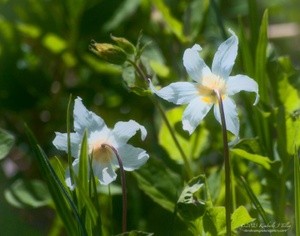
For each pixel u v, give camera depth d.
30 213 1.77
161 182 1.49
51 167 1.37
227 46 1.37
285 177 1.48
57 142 1.38
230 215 1.37
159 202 1.49
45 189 1.60
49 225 1.77
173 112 1.58
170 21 1.73
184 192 1.39
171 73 1.71
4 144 1.48
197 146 1.58
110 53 1.43
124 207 1.38
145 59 1.48
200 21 1.74
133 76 1.45
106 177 1.38
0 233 1.65
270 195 1.50
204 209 1.38
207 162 1.66
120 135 1.38
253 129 1.54
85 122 1.37
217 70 1.37
